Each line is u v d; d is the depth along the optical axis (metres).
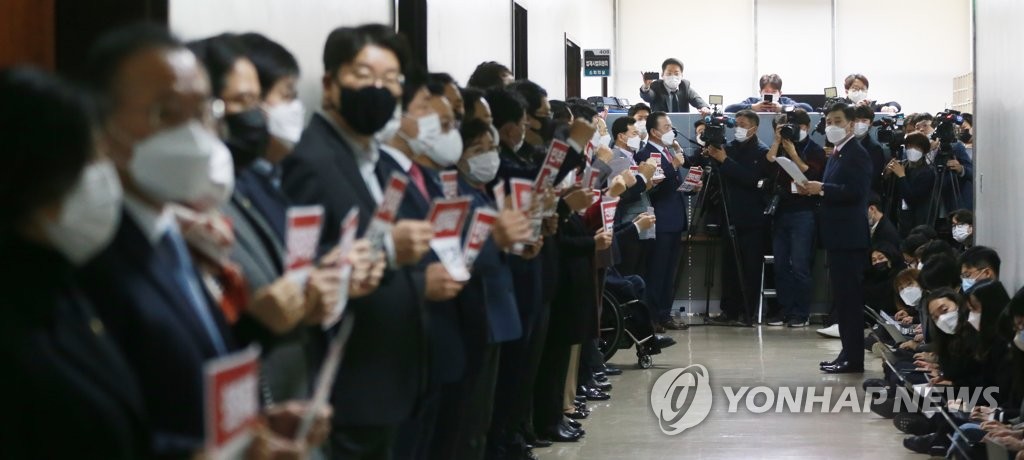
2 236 1.61
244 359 1.70
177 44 1.86
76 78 1.84
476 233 3.36
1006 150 6.43
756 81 16.31
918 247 7.24
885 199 9.64
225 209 2.34
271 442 1.79
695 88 16.41
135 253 1.82
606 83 15.35
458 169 4.03
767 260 10.29
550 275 4.91
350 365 2.79
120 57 1.82
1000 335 4.72
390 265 2.84
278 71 2.60
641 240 9.53
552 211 4.54
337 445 2.80
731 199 9.95
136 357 1.77
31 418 1.55
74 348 1.60
